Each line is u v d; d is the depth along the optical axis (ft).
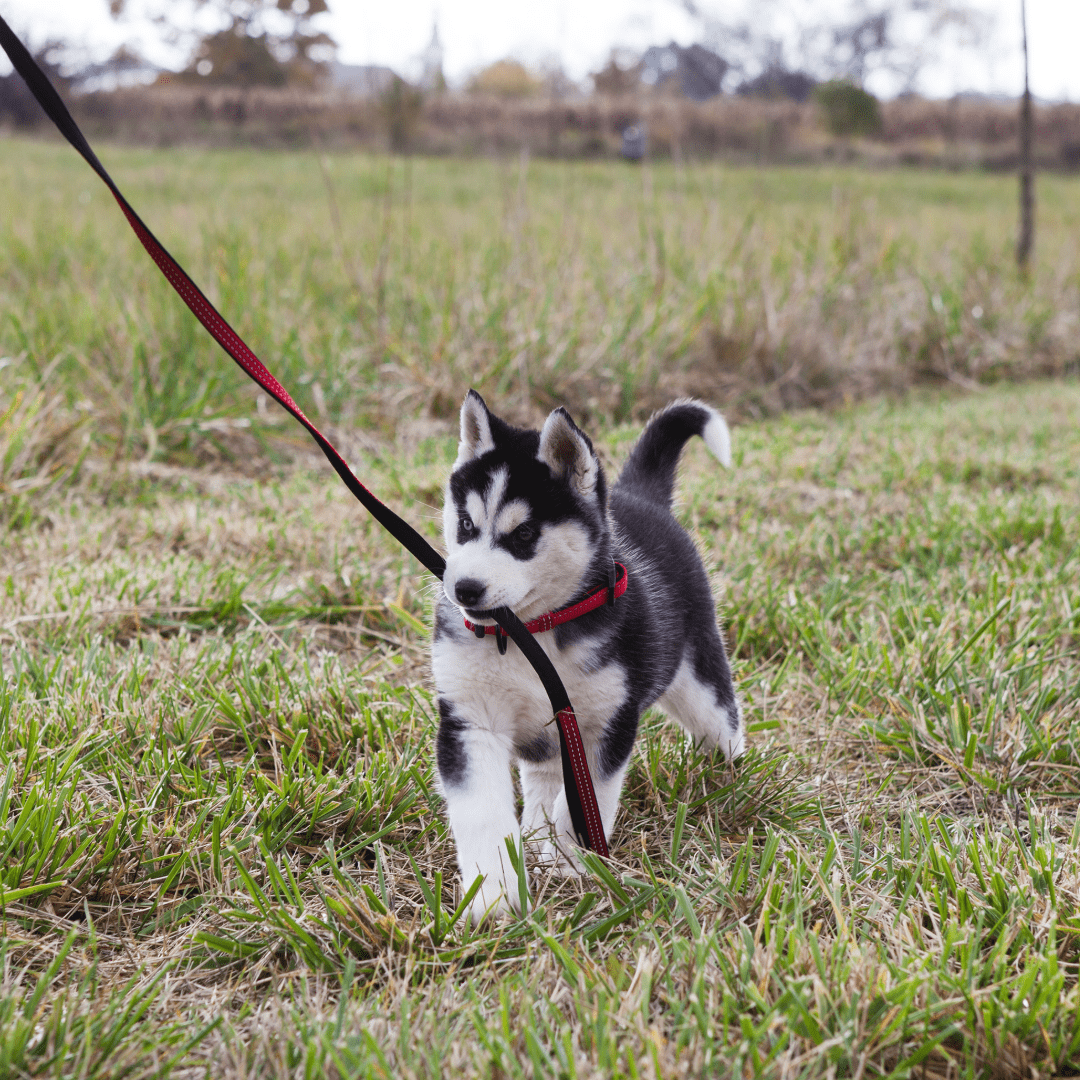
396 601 12.59
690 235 30.91
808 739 9.99
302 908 7.02
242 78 90.38
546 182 58.59
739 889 7.14
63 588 12.30
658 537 9.54
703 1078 5.41
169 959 6.69
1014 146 97.19
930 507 16.07
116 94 92.73
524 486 7.86
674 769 9.25
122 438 18.65
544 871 7.73
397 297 25.77
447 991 6.25
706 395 24.59
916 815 8.20
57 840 7.34
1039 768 9.20
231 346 7.62
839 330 28.60
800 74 91.91
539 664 7.33
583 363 23.47
